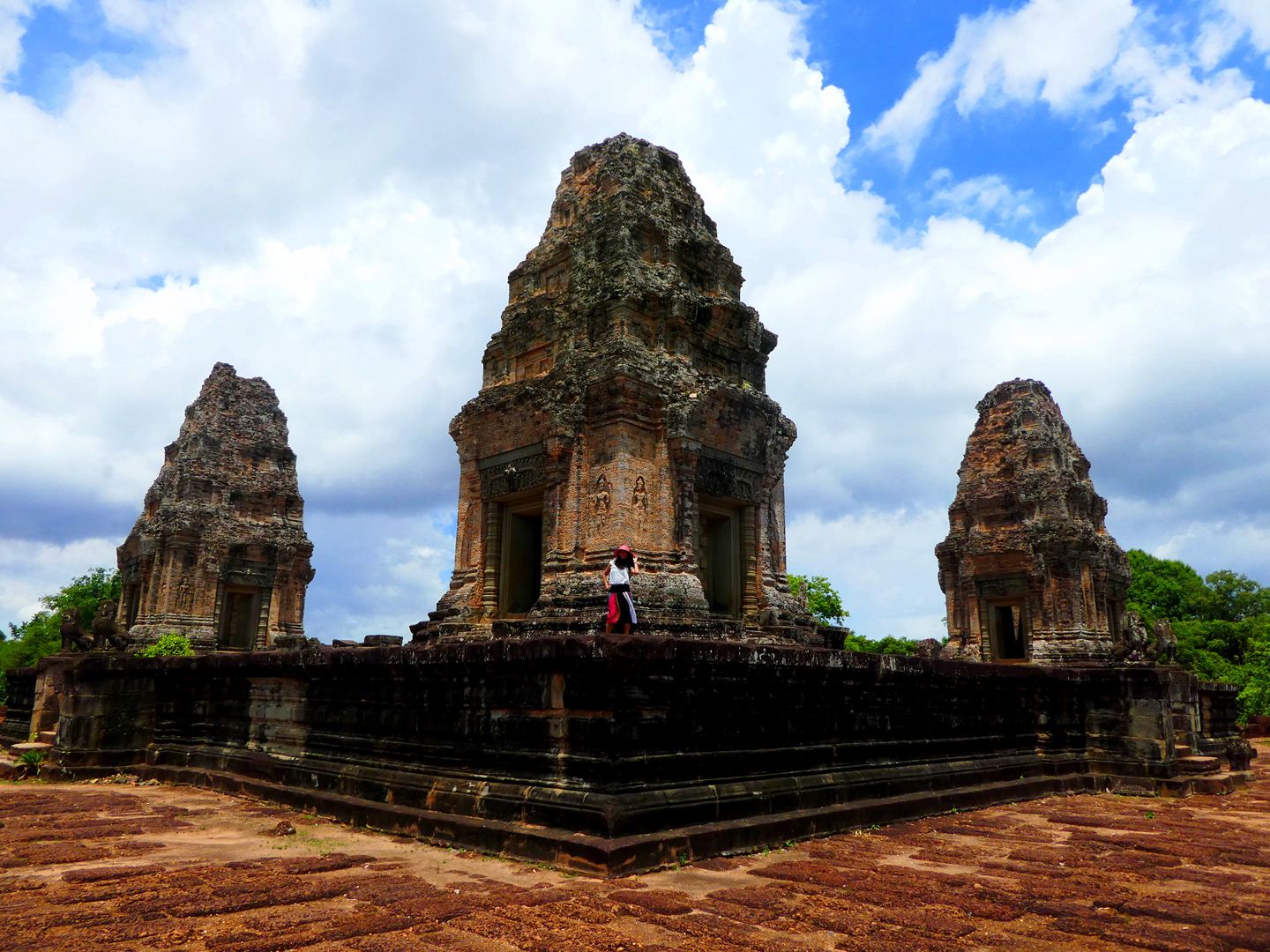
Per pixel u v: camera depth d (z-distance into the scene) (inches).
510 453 859.4
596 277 848.3
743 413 866.8
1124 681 874.1
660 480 778.8
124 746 839.7
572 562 765.3
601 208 876.0
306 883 386.6
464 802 498.0
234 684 772.6
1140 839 551.5
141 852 460.8
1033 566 1603.1
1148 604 2906.0
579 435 791.1
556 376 818.8
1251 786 942.4
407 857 448.8
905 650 2501.2
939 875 423.2
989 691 792.3
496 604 852.6
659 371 798.5
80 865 430.0
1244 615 2957.7
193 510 1743.4
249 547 1796.3
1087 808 714.8
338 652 630.5
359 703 621.6
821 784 566.6
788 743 568.7
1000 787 720.3
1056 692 875.4
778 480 901.2
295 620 1841.8
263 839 501.7
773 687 562.9
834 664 596.4
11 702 1128.8
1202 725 1142.3
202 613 1721.2
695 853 442.3
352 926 321.1
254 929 318.3
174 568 1706.4
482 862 435.8
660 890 380.2
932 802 633.0
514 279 968.9
